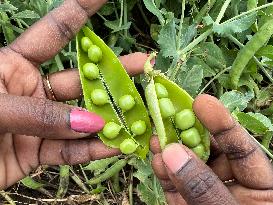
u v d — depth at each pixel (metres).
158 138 0.13
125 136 0.14
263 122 0.16
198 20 0.17
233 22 0.15
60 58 0.18
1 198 0.19
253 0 0.16
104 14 0.19
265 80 0.20
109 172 0.18
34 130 0.12
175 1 0.19
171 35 0.15
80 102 0.19
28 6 0.18
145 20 0.20
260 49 0.16
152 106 0.12
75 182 0.19
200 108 0.12
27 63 0.14
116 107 0.14
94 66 0.14
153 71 0.13
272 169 0.12
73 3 0.14
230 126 0.12
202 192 0.11
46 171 0.19
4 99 0.11
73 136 0.12
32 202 0.19
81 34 0.14
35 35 0.14
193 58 0.18
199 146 0.13
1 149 0.14
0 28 0.19
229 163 0.13
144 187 0.17
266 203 0.12
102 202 0.19
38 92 0.15
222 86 0.18
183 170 0.11
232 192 0.13
